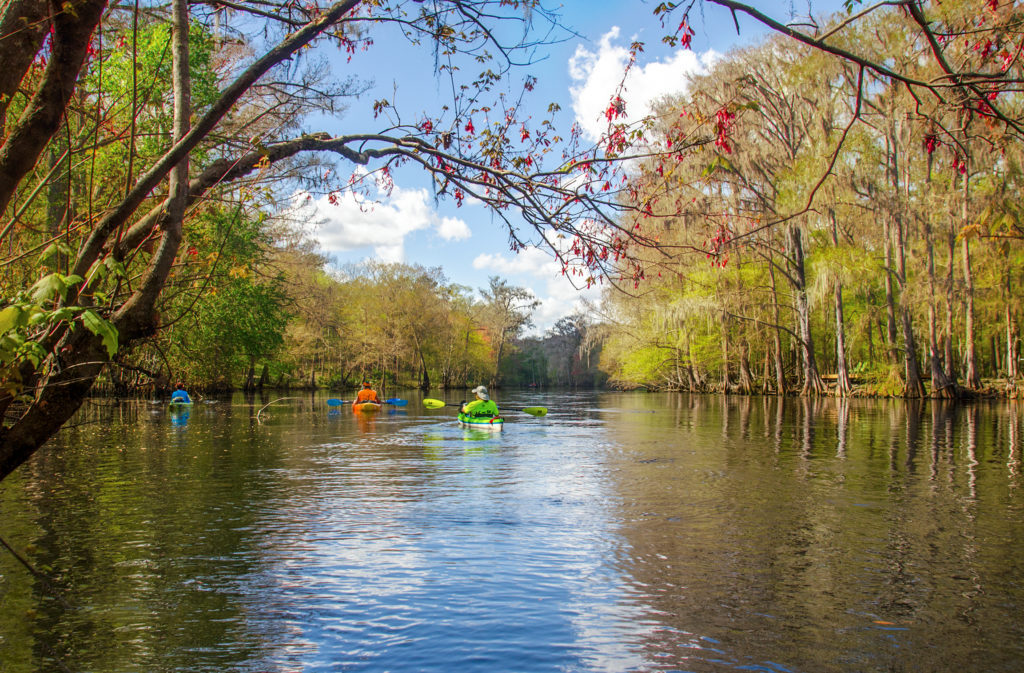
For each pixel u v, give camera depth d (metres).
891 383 33.03
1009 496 8.26
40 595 4.79
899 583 5.09
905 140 28.44
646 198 3.58
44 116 2.39
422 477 9.76
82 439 14.38
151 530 6.57
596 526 6.78
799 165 30.39
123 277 2.61
